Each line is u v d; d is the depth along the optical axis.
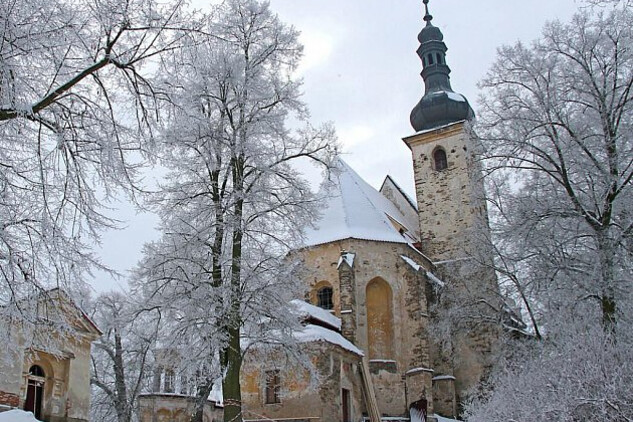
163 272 20.19
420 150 50.97
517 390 18.30
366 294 39.97
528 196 21.64
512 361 27.98
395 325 39.31
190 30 11.09
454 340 38.47
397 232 42.91
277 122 20.52
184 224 20.27
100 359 40.97
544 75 21.81
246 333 20.64
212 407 38.75
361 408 33.81
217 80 19.45
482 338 41.94
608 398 14.07
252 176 20.56
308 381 30.56
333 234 40.53
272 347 21.58
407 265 40.22
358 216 42.03
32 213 10.89
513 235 21.77
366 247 40.31
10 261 10.52
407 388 37.97
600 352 15.55
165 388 38.28
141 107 11.35
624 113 20.92
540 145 21.94
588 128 21.02
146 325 21.55
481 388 40.25
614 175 19.67
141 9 10.56
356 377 34.09
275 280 20.25
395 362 38.59
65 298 12.75
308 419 29.48
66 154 10.77
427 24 56.00
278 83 20.97
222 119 19.75
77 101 11.04
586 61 21.20
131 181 11.20
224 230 19.50
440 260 47.38
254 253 20.31
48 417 23.38
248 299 19.36
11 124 10.61
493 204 23.86
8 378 21.11
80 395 24.81
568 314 20.64
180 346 19.53
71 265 10.97
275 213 20.44
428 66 54.75
